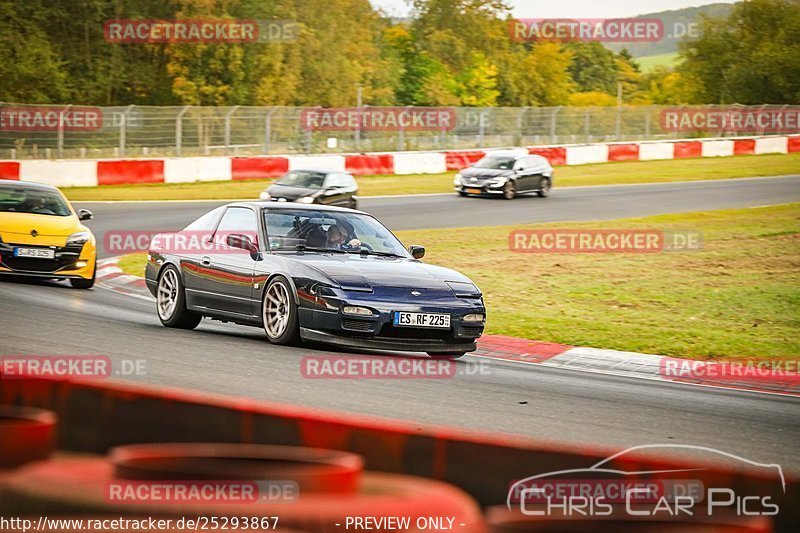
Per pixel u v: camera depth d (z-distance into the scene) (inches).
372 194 4667.8
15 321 1423.5
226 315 1425.9
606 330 1768.0
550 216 3912.4
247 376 1075.9
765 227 3486.7
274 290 1343.5
